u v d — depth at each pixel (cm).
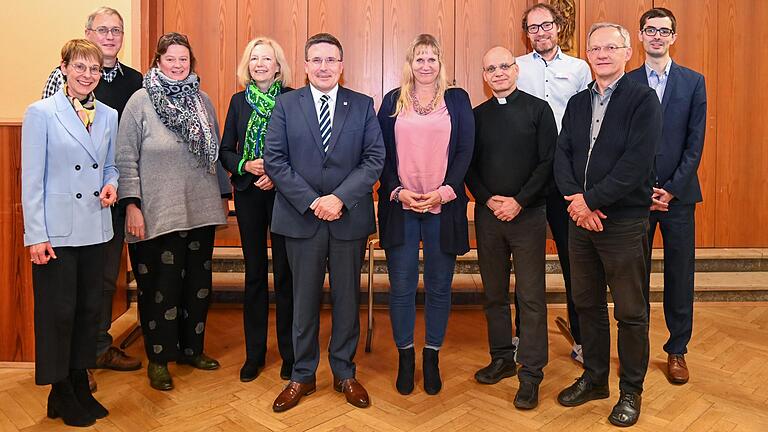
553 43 306
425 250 258
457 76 478
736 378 279
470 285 406
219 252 432
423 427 230
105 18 280
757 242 479
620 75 224
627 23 465
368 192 245
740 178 475
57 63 418
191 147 261
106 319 292
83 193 225
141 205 256
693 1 466
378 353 317
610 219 223
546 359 251
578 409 246
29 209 216
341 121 243
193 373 285
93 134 230
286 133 243
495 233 260
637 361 231
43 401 252
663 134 273
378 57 475
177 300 268
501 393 262
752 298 409
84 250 230
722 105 472
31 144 216
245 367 278
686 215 273
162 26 462
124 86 289
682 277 275
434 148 250
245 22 470
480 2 475
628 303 227
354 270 249
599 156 225
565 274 298
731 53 470
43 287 221
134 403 251
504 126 254
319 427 229
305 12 470
